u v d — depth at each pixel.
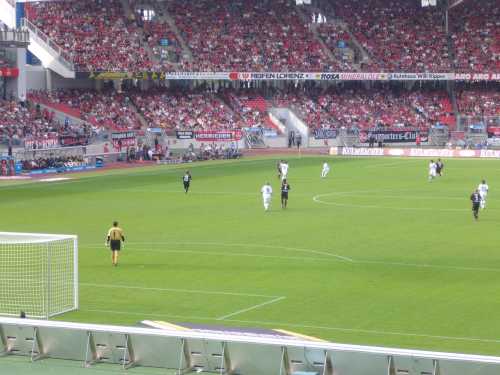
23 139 107.62
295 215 68.00
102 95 133.75
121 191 84.69
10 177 96.88
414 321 36.06
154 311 38.16
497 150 125.50
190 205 74.38
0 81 121.00
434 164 93.69
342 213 69.00
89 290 42.12
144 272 46.53
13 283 42.00
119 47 135.88
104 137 117.25
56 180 94.31
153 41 139.50
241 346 26.31
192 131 130.25
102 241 56.41
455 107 150.50
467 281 43.81
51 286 41.94
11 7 120.00
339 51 148.38
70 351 28.53
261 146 138.12
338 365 25.17
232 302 39.75
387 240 56.06
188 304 39.47
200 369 27.11
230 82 145.38
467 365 23.62
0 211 70.69
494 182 91.62
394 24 155.12
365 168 108.69
